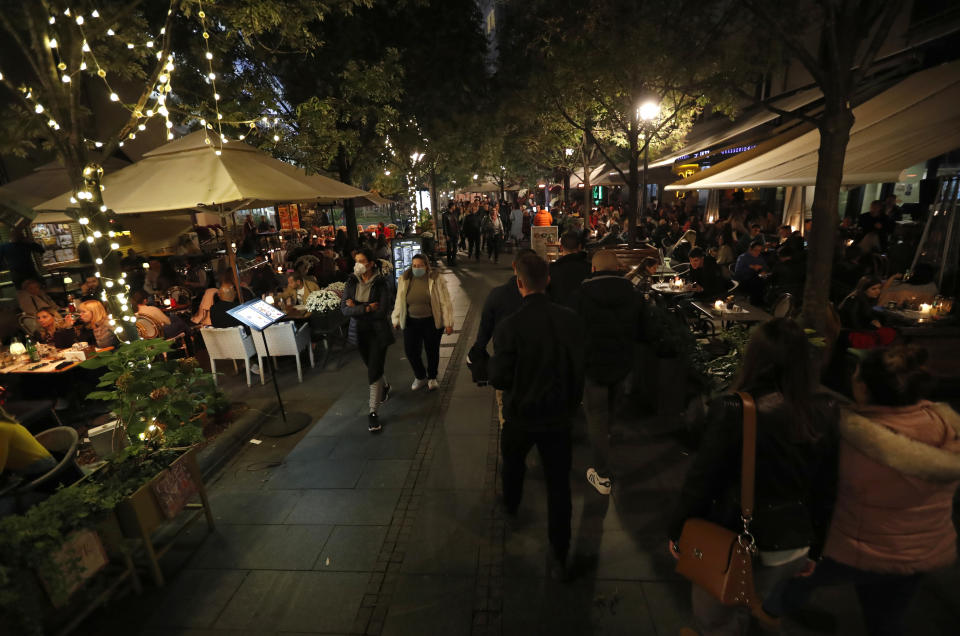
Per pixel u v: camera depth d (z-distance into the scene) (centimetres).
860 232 1011
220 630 306
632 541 359
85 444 518
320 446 529
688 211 1875
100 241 448
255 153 711
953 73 748
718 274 810
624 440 498
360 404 632
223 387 707
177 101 917
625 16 868
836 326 481
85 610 300
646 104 932
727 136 1310
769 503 186
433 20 1370
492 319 402
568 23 938
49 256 1326
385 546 373
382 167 1384
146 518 334
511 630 293
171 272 1001
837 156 416
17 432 330
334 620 309
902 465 181
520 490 358
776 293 816
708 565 192
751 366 190
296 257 1236
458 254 2089
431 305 625
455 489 440
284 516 414
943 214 650
